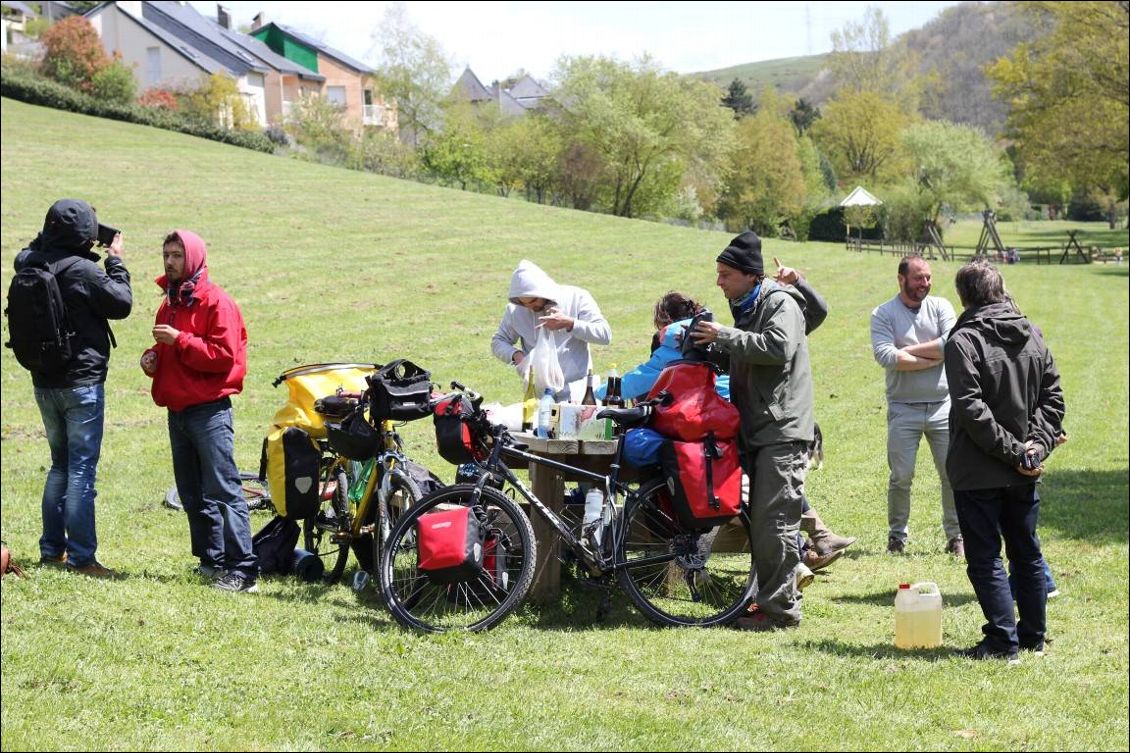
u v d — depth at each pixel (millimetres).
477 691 5219
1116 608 7551
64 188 30031
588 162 63281
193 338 6582
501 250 29828
